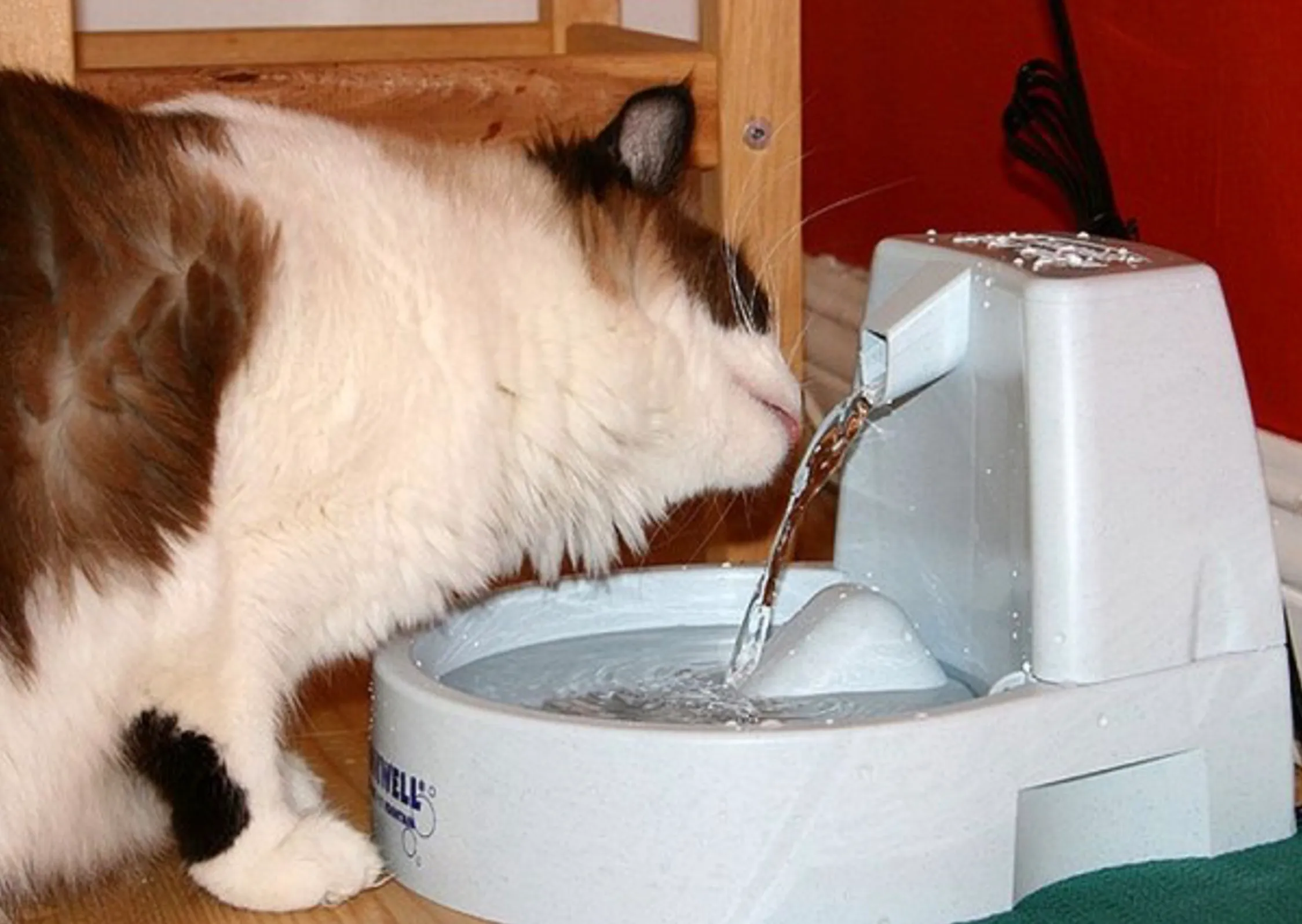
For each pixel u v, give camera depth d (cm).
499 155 240
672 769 194
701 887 196
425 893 212
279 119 231
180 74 263
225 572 206
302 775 237
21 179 197
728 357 254
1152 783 218
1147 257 216
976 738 198
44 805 209
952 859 200
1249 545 214
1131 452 206
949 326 217
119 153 204
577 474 240
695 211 270
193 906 219
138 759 212
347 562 216
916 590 237
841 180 395
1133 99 286
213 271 201
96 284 196
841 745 194
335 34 377
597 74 278
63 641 198
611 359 235
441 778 207
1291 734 221
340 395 207
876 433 239
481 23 394
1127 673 208
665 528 308
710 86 283
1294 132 250
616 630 261
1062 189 277
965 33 335
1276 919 203
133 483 197
